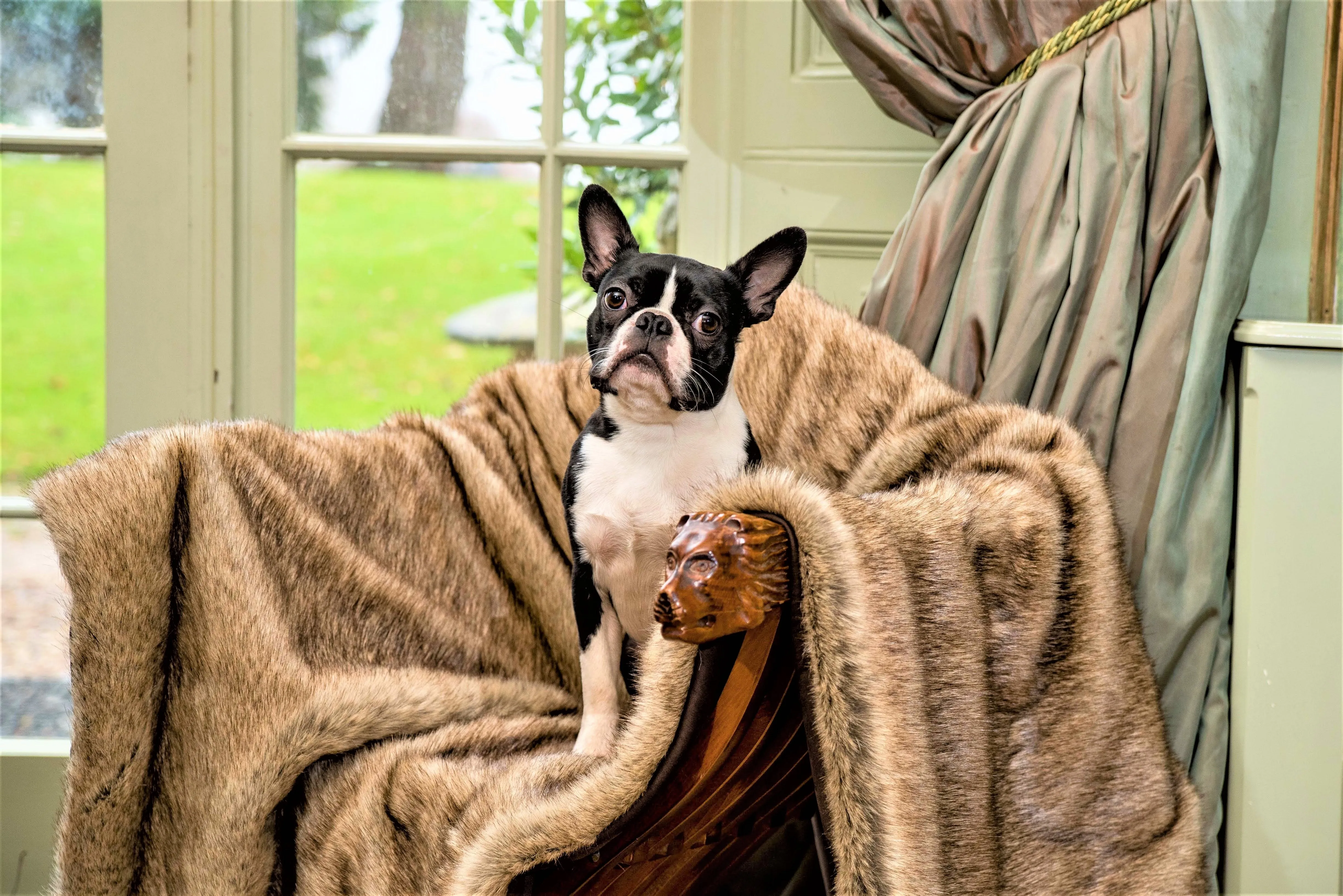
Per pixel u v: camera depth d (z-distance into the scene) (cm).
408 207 401
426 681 114
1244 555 127
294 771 104
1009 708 96
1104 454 131
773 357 139
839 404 132
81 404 312
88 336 234
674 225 183
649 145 179
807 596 83
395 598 118
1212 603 127
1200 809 108
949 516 96
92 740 100
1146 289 133
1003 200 136
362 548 119
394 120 179
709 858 104
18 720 182
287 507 114
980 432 116
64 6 169
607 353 109
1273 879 127
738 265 118
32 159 176
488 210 269
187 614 105
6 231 237
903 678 86
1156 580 127
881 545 88
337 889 99
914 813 85
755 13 171
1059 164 135
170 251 171
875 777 83
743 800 99
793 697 92
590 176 184
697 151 174
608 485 114
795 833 149
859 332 135
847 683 83
